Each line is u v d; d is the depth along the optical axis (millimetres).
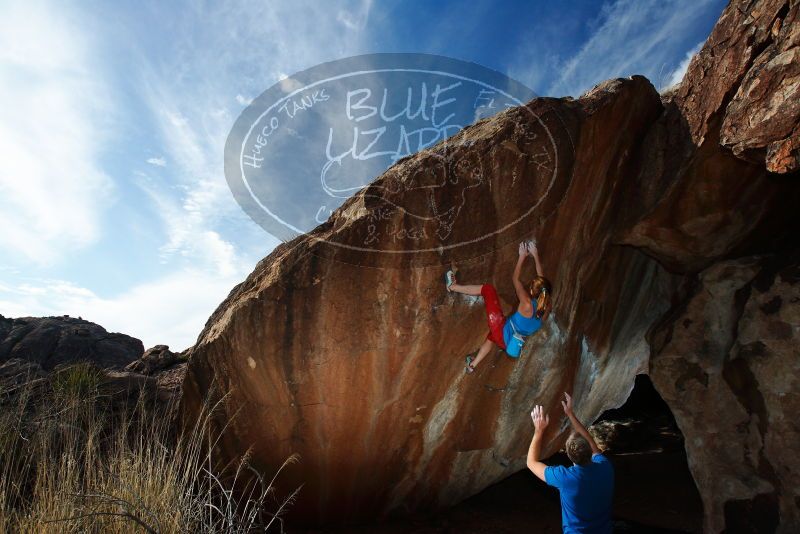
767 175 4254
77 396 5039
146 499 3580
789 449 4008
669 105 4762
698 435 4531
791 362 4102
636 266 5449
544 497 6039
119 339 8961
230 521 3553
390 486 5047
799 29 3369
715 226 4621
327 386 4398
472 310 4375
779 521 3994
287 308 4234
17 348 7629
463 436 4941
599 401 5902
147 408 5633
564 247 4543
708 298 4750
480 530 5105
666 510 5387
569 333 4957
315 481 4777
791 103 3348
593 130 4262
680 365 4734
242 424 4547
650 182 4707
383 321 4281
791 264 4379
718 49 4098
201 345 4539
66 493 3418
